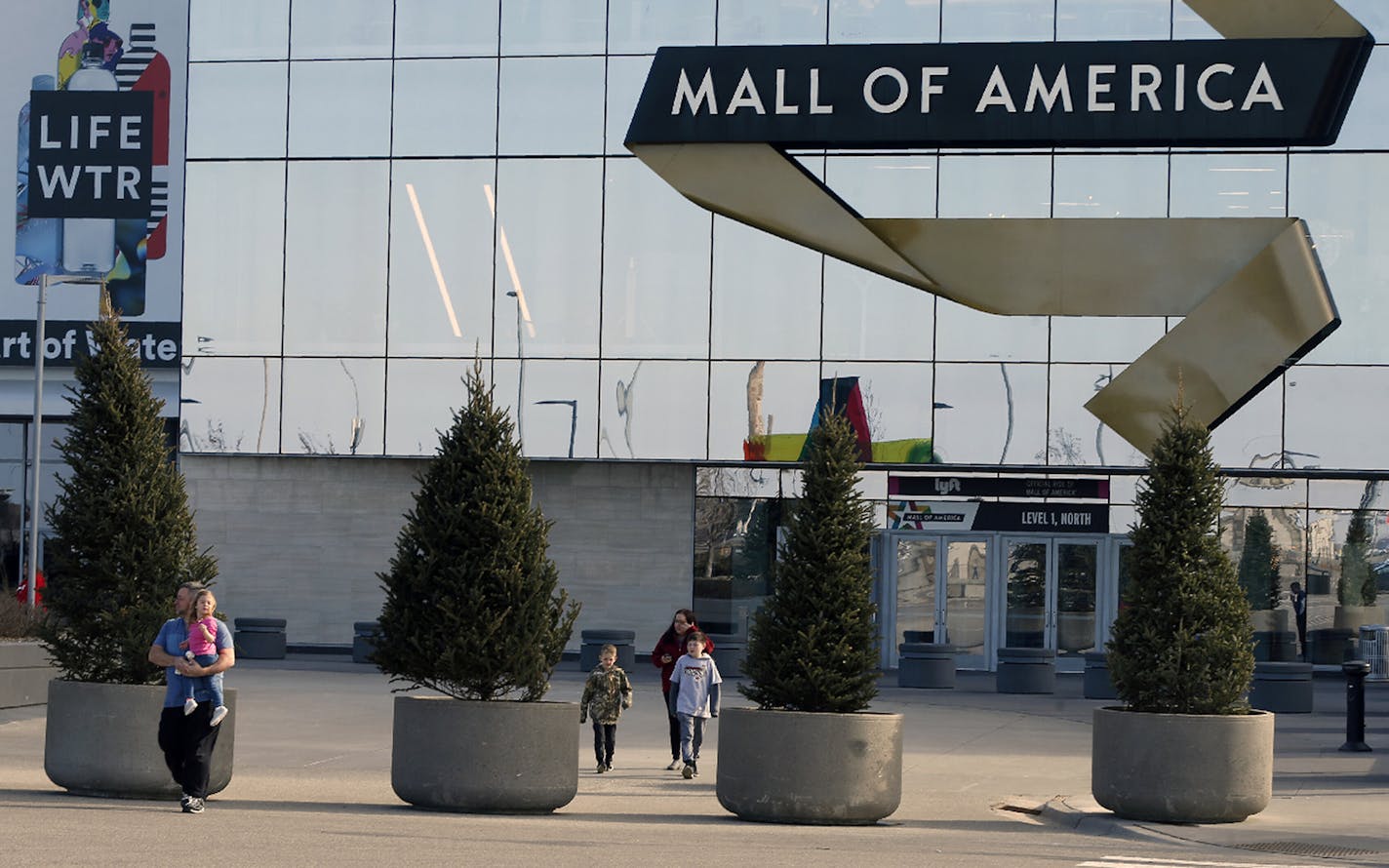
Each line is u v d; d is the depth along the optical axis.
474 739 13.97
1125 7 33.38
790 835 13.30
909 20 34.16
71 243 42.75
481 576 14.29
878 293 34.28
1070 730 24.02
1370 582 34.66
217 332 36.47
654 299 35.00
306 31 36.34
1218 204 33.16
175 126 42.78
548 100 35.47
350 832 12.30
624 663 33.28
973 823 14.77
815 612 14.71
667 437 34.91
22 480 43.47
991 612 35.81
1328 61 31.64
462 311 35.62
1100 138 31.86
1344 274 32.91
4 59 43.00
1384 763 20.17
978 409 33.94
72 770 14.14
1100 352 33.59
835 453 15.04
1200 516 14.93
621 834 12.91
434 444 35.69
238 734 20.64
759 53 33.56
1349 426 32.81
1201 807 14.23
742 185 34.41
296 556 37.31
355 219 36.09
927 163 34.00
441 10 35.88
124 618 14.48
